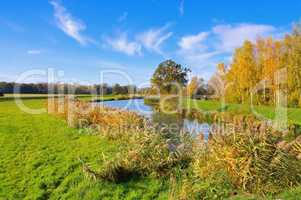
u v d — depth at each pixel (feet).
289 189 20.44
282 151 22.65
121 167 24.56
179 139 34.27
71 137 44.16
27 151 34.96
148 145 28.68
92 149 35.58
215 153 24.04
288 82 93.35
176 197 20.74
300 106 90.43
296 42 92.94
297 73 91.56
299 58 91.25
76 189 22.88
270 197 19.53
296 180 21.25
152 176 24.85
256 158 21.72
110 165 24.85
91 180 24.13
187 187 21.15
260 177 20.90
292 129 47.39
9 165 29.30
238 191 20.71
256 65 109.19
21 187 23.70
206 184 21.38
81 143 39.47
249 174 21.11
